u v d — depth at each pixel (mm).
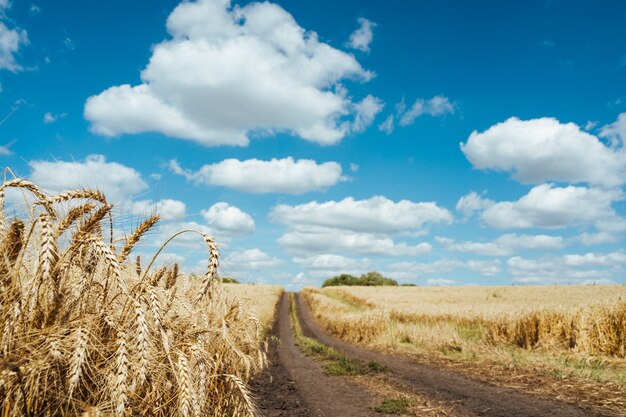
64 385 2109
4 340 1932
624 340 11320
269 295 36562
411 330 18141
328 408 7359
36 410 1958
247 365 3932
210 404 3441
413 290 61188
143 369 2195
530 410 6852
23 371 1820
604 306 12461
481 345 14070
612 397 7289
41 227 1937
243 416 3633
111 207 2445
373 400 7996
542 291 53188
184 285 3971
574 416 6406
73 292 2330
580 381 8586
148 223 2602
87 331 2090
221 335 3791
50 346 1997
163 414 2664
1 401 1868
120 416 2045
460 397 7984
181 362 2494
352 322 21734
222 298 4664
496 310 19422
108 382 2189
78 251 2242
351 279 117625
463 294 50844
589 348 12055
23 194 2143
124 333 2299
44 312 2125
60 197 2244
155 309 2420
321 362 13555
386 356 14828
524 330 14617
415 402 7656
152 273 3096
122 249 2574
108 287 2580
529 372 9859
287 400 7730
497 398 7773
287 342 20422
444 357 13234
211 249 2355
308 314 43875
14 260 2125
